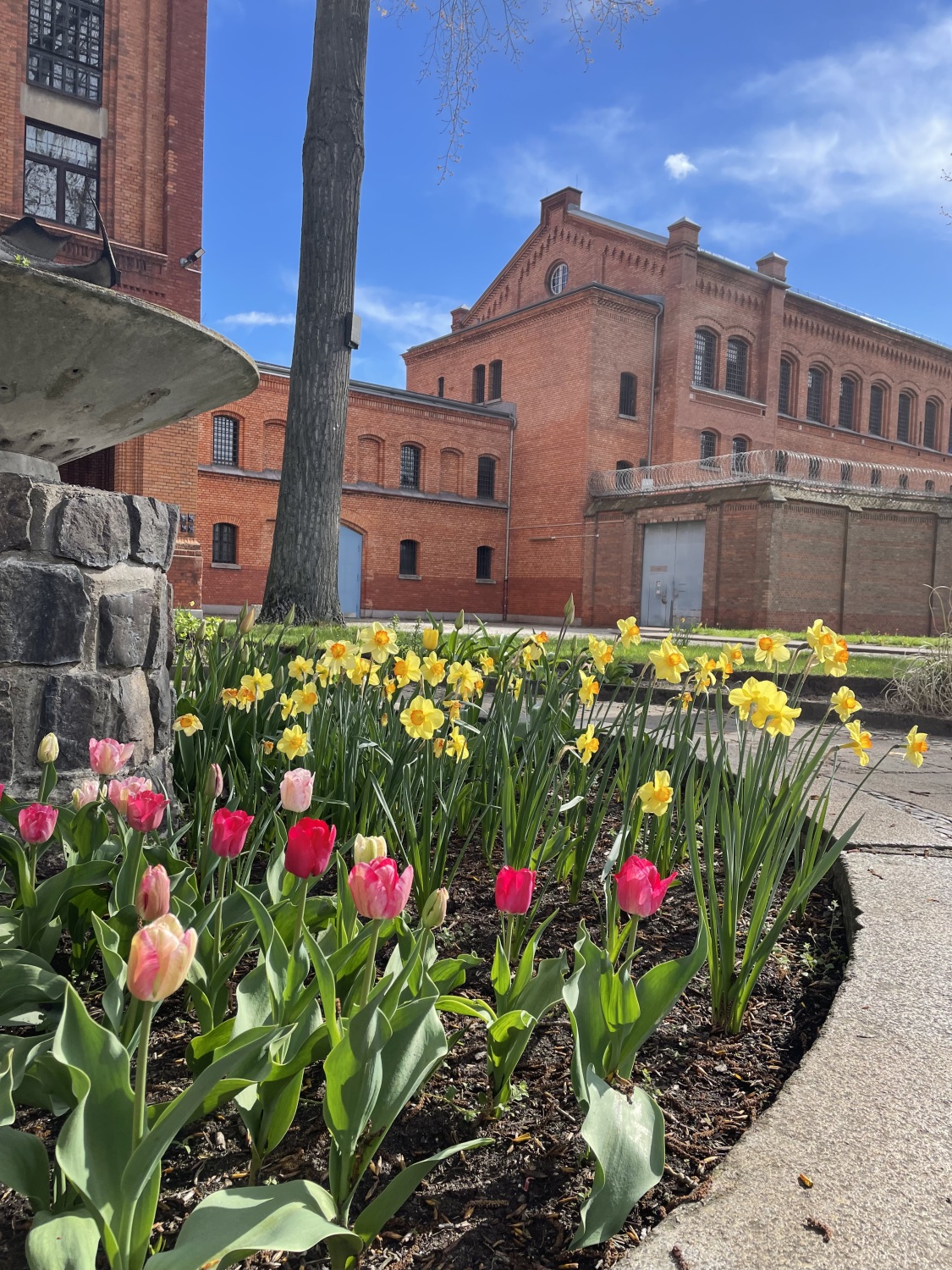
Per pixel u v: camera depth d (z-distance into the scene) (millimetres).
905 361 37094
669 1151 1416
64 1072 1208
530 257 33312
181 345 2729
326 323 10266
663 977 1439
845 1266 1045
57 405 2791
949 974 1951
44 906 1729
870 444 36125
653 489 27375
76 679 2688
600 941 2311
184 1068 1621
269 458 25094
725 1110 1555
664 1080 1657
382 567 28031
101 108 16797
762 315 31641
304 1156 1397
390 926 1681
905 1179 1215
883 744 5879
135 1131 971
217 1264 949
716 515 24938
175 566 17375
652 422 29719
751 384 31656
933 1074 1509
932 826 3307
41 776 2609
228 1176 1352
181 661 4156
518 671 3561
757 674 8148
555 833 2568
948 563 25812
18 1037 1277
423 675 2482
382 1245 1223
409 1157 1414
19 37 15867
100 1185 944
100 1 16828
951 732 6613
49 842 2508
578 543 28766
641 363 29406
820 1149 1282
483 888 2713
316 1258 1194
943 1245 1085
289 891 1842
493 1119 1512
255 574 24781
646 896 1350
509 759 2881
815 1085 1463
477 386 33312
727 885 1868
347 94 10234
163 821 2725
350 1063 1136
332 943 1733
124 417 3076
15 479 2553
